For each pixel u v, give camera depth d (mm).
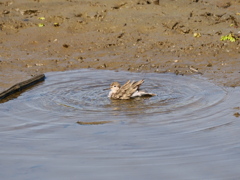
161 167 26422
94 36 54188
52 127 32438
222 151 28297
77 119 33844
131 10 59969
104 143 29672
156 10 59625
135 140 30000
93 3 62125
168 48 50969
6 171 26422
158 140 29938
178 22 56125
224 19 56875
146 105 36719
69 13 59500
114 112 35250
